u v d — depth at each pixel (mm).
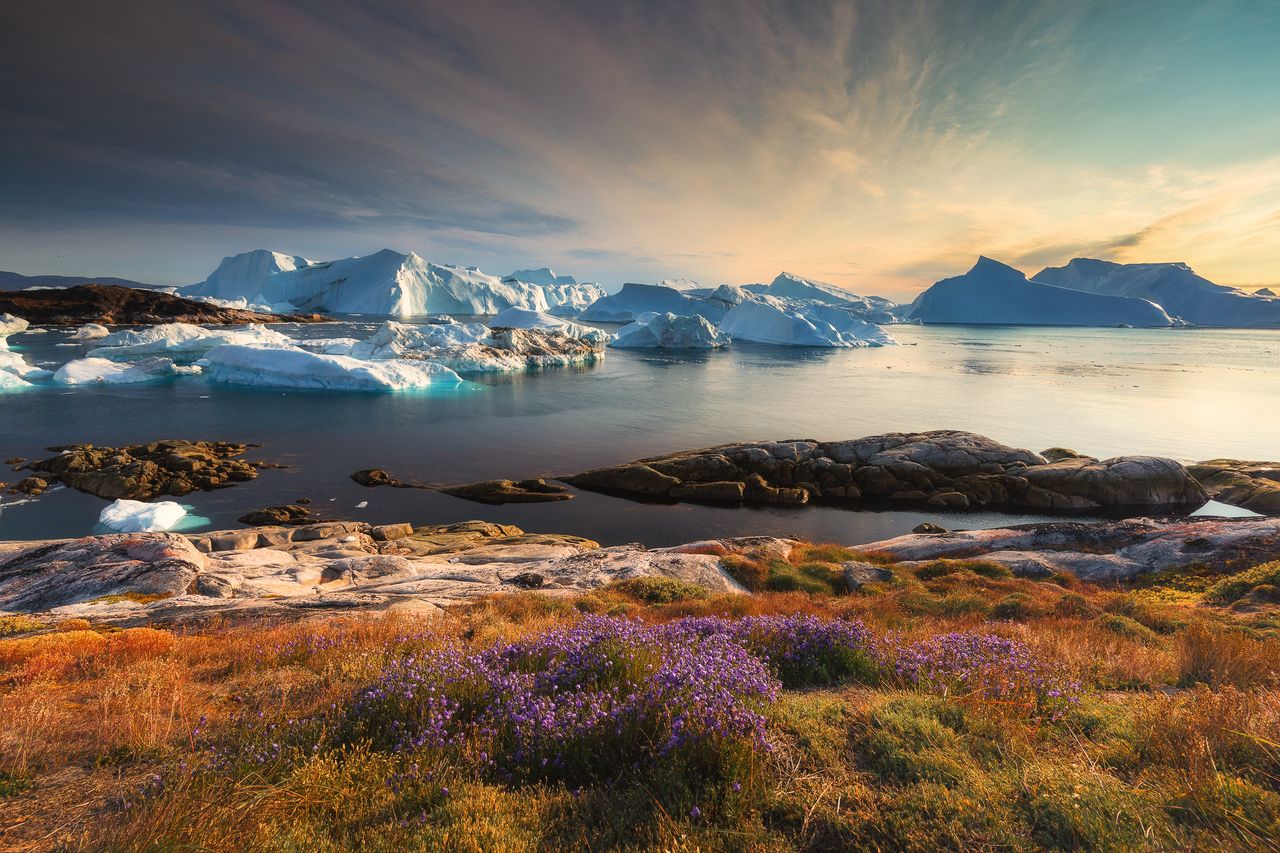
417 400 79188
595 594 18062
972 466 46219
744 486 44469
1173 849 3242
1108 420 66938
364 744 4766
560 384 97625
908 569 24391
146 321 196375
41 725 5434
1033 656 7598
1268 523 25031
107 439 53625
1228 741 4371
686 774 4066
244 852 3340
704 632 8281
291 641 9156
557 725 4730
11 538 31328
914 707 5367
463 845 3400
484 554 27828
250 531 29156
